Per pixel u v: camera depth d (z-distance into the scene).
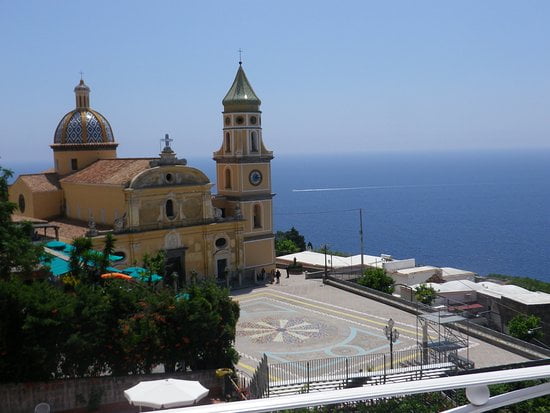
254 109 70.44
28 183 70.06
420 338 47.44
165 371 36.56
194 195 63.94
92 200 65.12
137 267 57.28
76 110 73.81
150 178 60.34
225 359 37.78
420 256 158.88
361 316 54.66
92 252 43.41
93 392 33.94
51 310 32.88
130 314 35.62
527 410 22.69
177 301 36.47
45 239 58.81
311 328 51.03
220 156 71.38
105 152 73.62
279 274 69.44
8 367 32.31
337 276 71.69
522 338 50.03
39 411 31.33
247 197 69.62
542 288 82.00
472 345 45.47
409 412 16.55
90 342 33.72
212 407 11.17
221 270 66.81
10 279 37.34
